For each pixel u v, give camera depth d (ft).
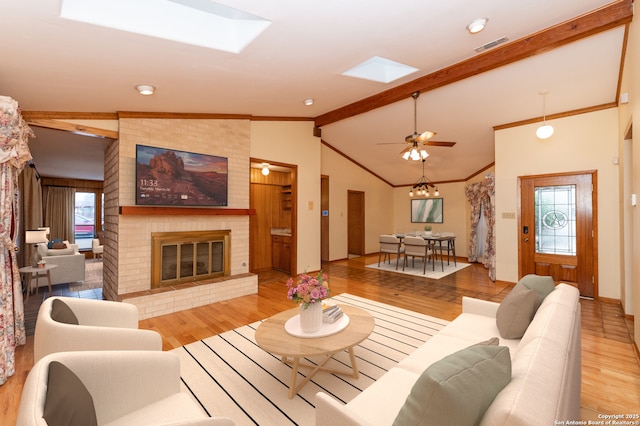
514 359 4.10
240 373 8.02
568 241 15.33
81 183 29.50
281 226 23.13
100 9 5.94
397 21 7.82
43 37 6.17
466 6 7.50
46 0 4.99
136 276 12.55
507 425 2.67
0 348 7.69
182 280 13.89
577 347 5.53
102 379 4.49
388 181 32.17
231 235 15.58
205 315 12.40
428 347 6.49
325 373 8.00
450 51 10.46
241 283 15.15
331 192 26.04
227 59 8.63
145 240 12.80
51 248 18.84
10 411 6.63
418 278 19.24
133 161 12.57
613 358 8.82
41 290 16.42
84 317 6.88
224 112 14.82
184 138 13.97
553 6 8.28
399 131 20.67
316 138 20.59
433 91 14.82
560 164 15.40
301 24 7.37
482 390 3.04
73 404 3.35
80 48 6.82
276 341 7.14
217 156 14.94
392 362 8.57
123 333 5.96
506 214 17.31
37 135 13.19
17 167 8.81
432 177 29.35
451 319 11.91
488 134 19.06
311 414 6.43
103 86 9.33
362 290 16.29
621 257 13.26
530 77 12.67
